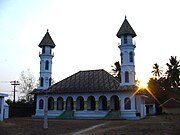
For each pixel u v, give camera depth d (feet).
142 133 66.80
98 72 166.50
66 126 89.04
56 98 159.53
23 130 74.49
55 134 67.31
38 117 160.15
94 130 76.33
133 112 137.90
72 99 158.71
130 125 90.99
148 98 202.39
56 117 152.97
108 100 145.07
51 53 176.55
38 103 165.78
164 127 79.66
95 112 145.79
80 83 159.94
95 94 148.97
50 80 173.78
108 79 155.84
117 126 88.58
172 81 234.58
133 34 150.20
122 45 148.97
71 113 150.51
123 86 144.87
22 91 248.73
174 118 129.29
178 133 65.41
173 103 216.13
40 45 174.50
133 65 146.82
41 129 78.38
